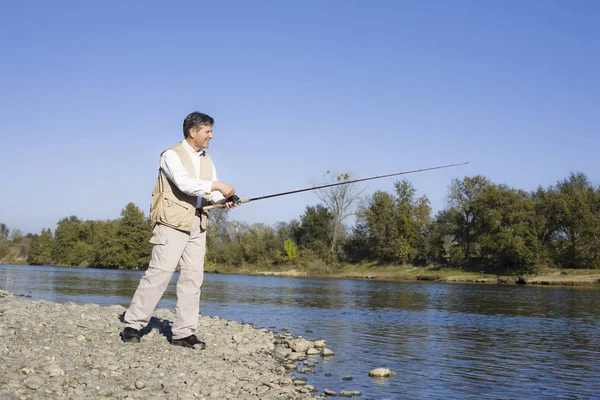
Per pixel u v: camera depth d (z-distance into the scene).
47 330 5.87
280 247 60.94
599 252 40.50
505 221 44.47
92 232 68.12
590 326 12.38
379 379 6.25
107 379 4.51
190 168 5.69
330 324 11.75
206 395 4.58
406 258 52.91
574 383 6.31
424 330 11.13
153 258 5.78
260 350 7.29
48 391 3.99
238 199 6.04
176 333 6.08
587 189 45.12
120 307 9.20
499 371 6.96
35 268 53.88
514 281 38.78
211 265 63.66
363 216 56.78
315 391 5.48
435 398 5.50
